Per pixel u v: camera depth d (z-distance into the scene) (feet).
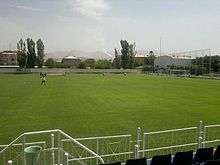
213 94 108.17
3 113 64.49
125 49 369.09
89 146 39.68
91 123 55.21
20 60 335.26
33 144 28.19
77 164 27.89
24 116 61.21
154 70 351.67
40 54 348.79
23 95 96.89
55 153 31.63
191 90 123.65
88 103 80.59
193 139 43.86
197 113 67.21
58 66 367.45
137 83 160.45
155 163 23.13
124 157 35.78
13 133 47.24
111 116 62.39
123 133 48.03
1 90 113.09
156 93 109.09
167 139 44.01
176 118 61.16
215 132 48.39
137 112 67.51
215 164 22.25
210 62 259.60
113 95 99.96
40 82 157.38
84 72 309.22
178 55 358.02
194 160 25.34
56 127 51.78
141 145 40.68
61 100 85.71
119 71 327.06
